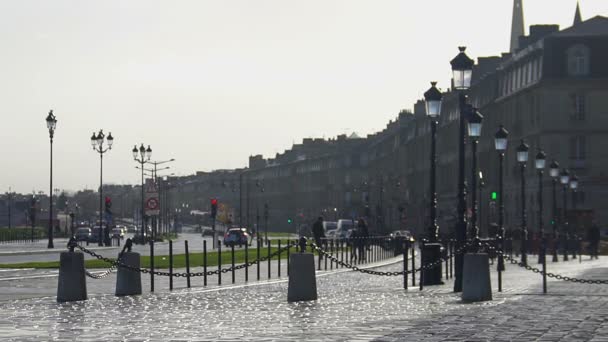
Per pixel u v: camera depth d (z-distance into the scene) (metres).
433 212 33.47
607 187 95.69
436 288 31.58
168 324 18.95
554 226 68.50
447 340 15.90
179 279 37.25
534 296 27.05
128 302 24.98
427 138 149.50
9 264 48.72
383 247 67.12
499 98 111.69
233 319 19.98
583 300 25.23
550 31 109.31
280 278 38.12
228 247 99.00
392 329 17.69
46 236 155.25
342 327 18.14
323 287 32.53
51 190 82.38
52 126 79.94
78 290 25.52
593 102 97.12
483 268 25.09
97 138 96.50
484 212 114.00
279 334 17.02
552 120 97.62
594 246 70.56
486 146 116.12
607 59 97.25
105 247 93.88
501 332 17.09
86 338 16.52
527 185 101.50
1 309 22.67
